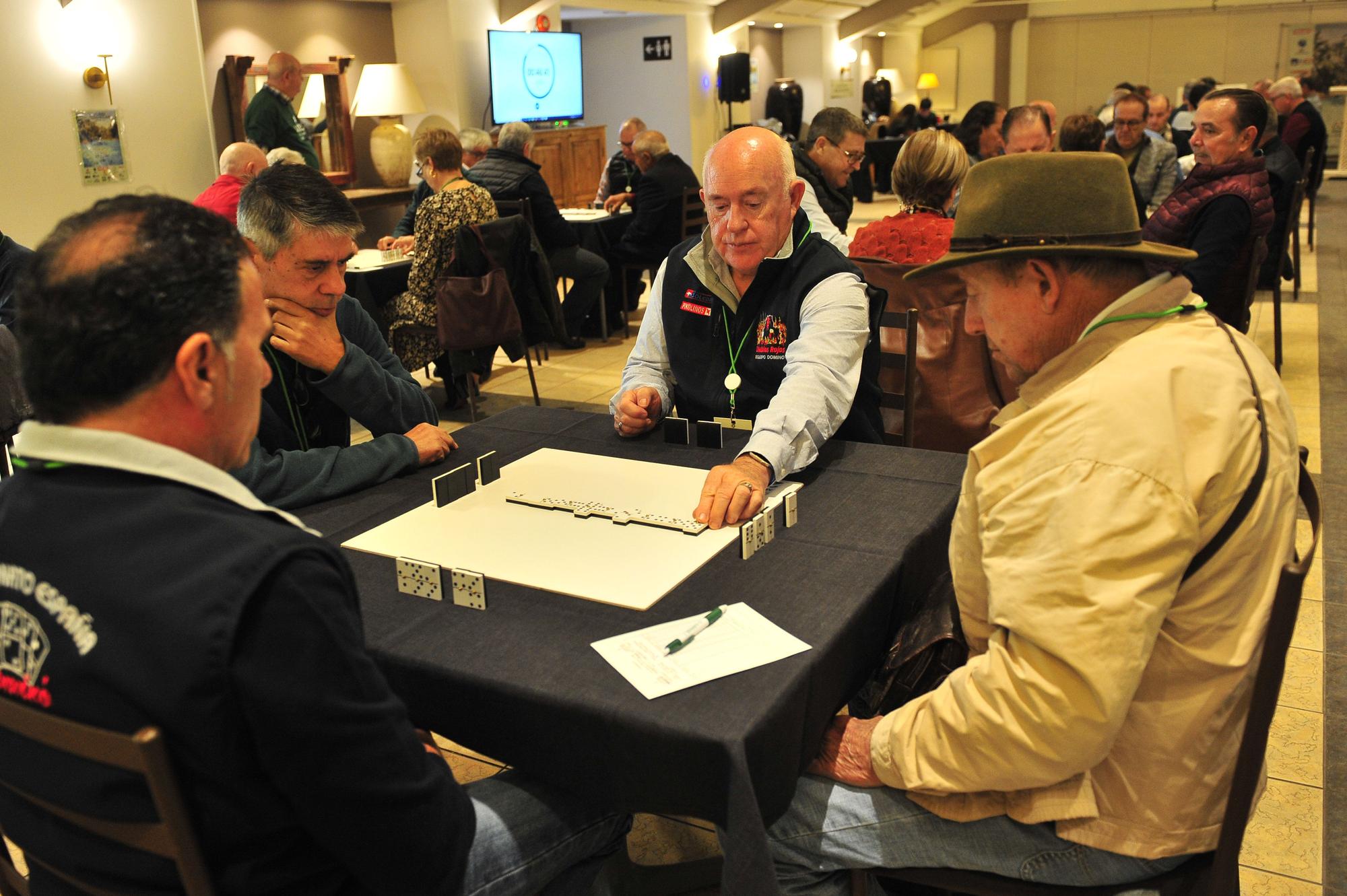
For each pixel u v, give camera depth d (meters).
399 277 4.70
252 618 0.80
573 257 5.73
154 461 0.84
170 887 0.87
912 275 1.18
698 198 6.36
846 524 1.55
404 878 0.93
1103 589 0.97
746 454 1.64
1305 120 7.46
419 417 2.03
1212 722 1.06
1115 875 1.15
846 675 1.26
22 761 0.87
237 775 0.82
